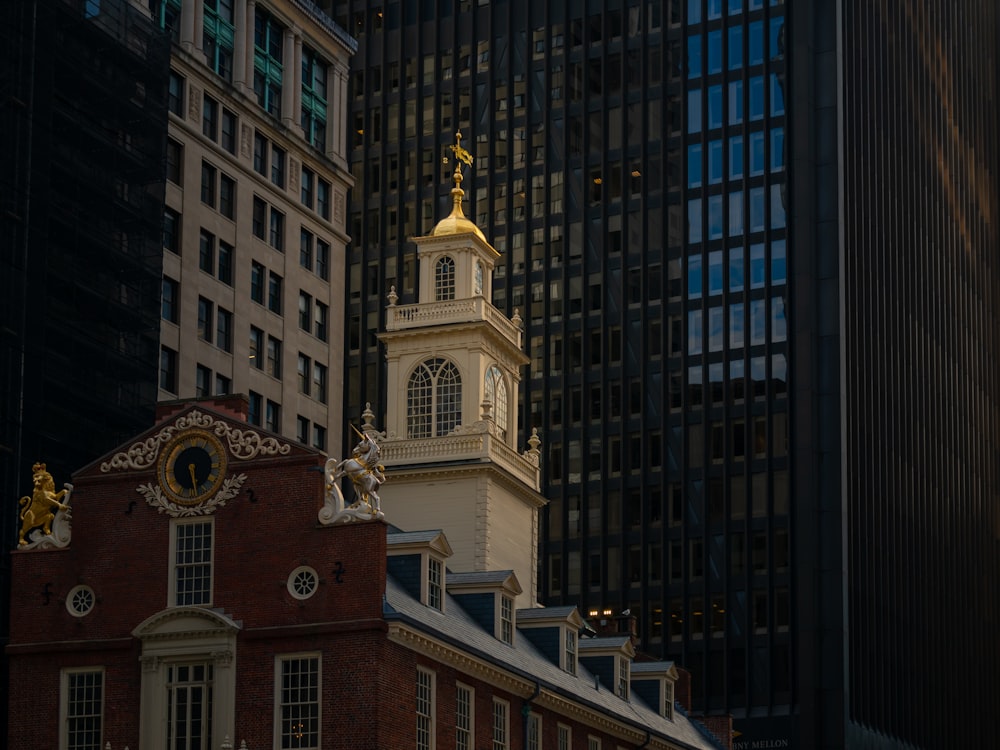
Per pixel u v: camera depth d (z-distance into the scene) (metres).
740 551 185.62
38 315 113.25
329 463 82.06
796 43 193.62
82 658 82.75
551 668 100.06
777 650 181.50
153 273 126.44
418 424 108.69
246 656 80.44
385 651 79.25
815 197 190.25
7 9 113.38
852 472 186.00
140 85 126.88
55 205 117.06
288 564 81.12
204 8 141.25
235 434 83.31
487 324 108.44
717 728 126.94
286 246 148.12
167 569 82.81
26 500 87.69
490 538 105.75
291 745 79.06
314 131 156.00
